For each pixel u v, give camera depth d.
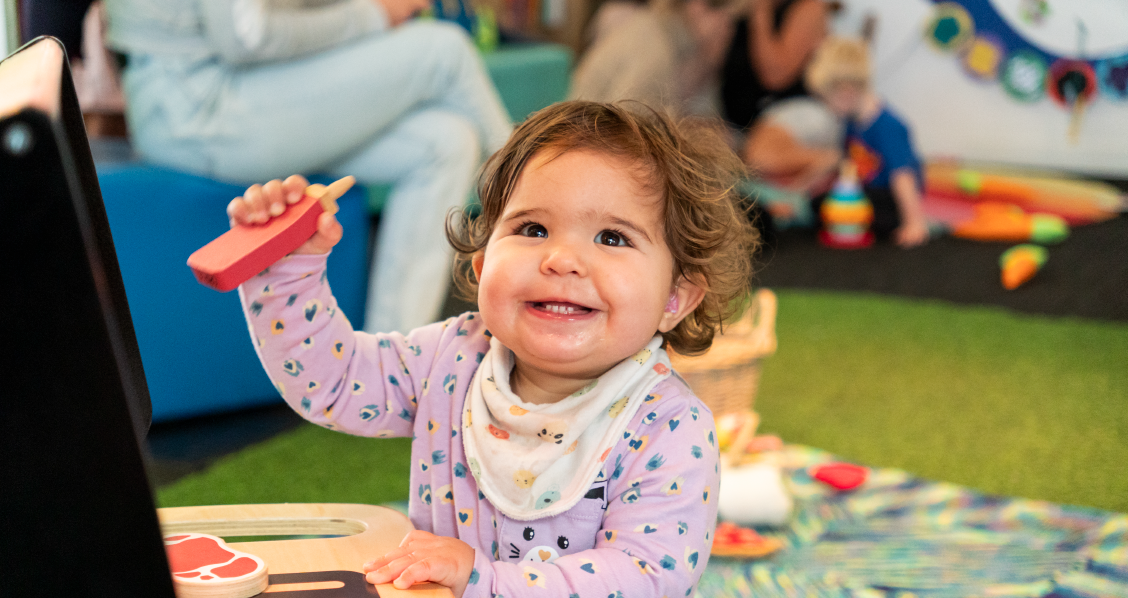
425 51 1.77
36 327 0.36
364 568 0.60
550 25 4.14
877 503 1.52
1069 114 3.72
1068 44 3.65
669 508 0.67
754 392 1.67
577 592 0.61
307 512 0.71
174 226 1.68
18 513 0.38
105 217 0.59
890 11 3.95
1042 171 3.81
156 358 1.72
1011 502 1.51
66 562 0.39
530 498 0.70
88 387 0.37
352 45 1.74
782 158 3.52
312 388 0.73
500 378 0.74
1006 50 3.77
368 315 1.90
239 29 1.61
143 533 0.39
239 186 1.75
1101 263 2.89
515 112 3.01
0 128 0.33
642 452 0.69
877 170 3.30
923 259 3.01
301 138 1.71
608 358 0.70
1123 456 1.70
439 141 1.80
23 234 0.35
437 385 0.78
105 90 1.98
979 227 3.26
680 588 0.65
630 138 0.74
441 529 0.76
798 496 1.55
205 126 1.69
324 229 0.64
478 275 0.83
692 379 1.57
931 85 3.95
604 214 0.70
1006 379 2.07
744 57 3.62
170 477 1.57
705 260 0.78
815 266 2.95
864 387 2.04
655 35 3.42
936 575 1.31
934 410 1.91
